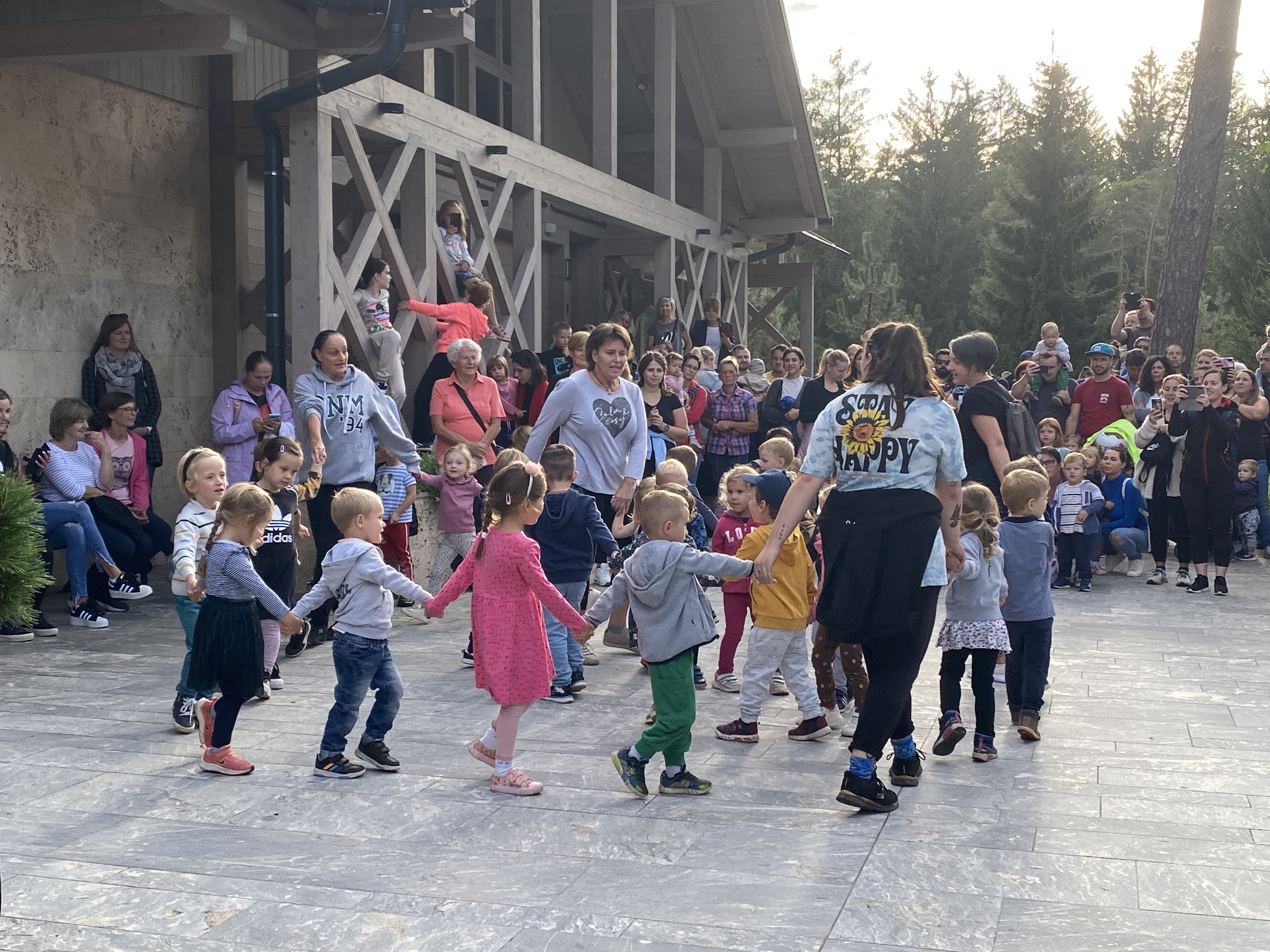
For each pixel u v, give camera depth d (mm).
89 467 8680
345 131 9430
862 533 4227
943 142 60469
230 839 4160
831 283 49781
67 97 9836
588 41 18391
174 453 11117
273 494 6336
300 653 7340
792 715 6008
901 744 4723
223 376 11586
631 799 4609
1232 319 42469
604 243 18953
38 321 9586
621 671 7047
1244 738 5535
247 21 8383
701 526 7684
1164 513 10742
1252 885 3705
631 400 7051
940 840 4121
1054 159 50625
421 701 6211
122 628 8109
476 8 16656
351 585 4883
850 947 3262
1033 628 5484
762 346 44531
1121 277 52812
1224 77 14445
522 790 4656
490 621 4703
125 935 3375
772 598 5379
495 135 11609
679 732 4598
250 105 11320
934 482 4398
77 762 5062
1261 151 37500
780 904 3562
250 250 11867
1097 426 12453
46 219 9648
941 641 5199
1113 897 3605
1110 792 4680
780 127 18531
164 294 10945
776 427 12672
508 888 3703
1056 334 13148
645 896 3629
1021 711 5527
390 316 11883
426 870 3867
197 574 5484
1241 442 12164
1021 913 3490
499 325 11445
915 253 58531
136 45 8242
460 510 8711
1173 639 8070
